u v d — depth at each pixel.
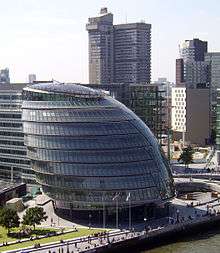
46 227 199.88
